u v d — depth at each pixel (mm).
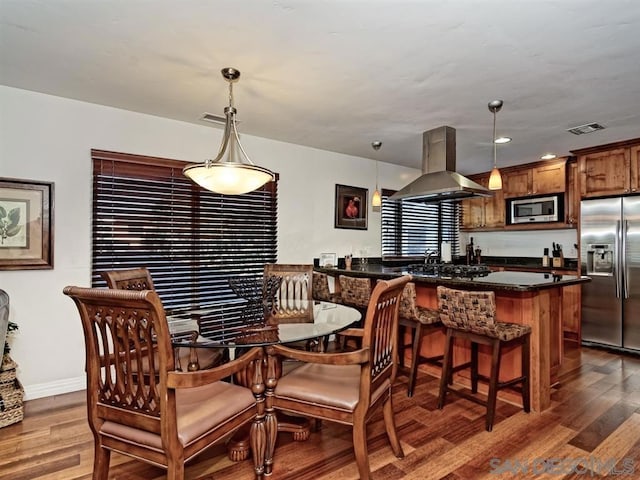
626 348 3918
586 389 2953
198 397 1726
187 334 1971
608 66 2328
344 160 4699
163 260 3365
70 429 2332
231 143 3203
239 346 1756
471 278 2965
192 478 1877
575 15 1813
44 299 2840
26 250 2764
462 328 2580
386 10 1791
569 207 4746
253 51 2189
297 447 2148
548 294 2721
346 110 3129
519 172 5262
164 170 3373
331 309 2631
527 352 2559
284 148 4141
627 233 3904
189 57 2264
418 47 2129
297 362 2365
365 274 3668
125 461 1999
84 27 1950
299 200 4277
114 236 3127
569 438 2230
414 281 3184
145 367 2002
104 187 3080
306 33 1998
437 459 2025
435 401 2768
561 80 2533
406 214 5418
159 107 3084
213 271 3652
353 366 2117
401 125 3508
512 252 5816
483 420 2465
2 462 1983
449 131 3570
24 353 2768
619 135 3764
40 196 2812
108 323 1485
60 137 2889
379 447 2143
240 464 1997
